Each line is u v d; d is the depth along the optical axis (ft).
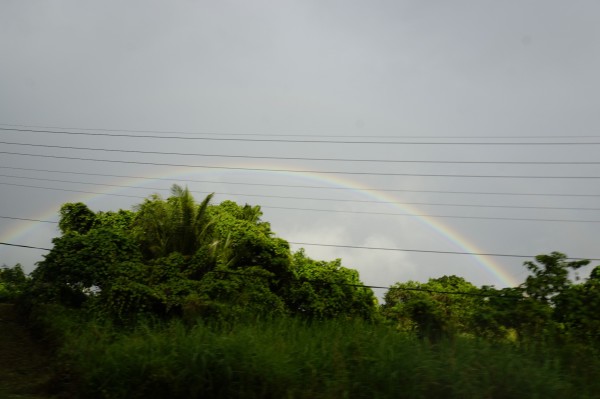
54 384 43.55
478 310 53.98
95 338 47.47
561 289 53.36
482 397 37.96
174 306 64.03
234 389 38.99
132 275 69.05
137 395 39.55
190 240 84.02
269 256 82.89
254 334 45.39
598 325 49.42
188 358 40.16
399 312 60.34
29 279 72.33
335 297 79.87
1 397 40.91
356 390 39.17
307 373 40.19
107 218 92.79
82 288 70.18
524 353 45.11
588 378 42.01
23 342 60.18
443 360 40.98
